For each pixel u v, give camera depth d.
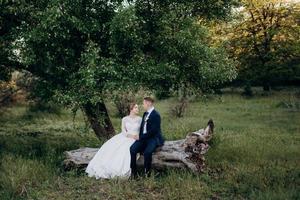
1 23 12.72
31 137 16.88
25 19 12.34
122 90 11.84
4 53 12.83
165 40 12.81
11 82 17.94
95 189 9.61
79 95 11.91
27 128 20.31
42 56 12.36
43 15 11.31
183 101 25.73
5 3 11.62
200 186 9.56
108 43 12.27
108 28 12.07
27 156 12.52
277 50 39.22
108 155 10.81
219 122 22.44
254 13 40.56
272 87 44.56
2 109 23.53
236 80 44.12
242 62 40.09
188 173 10.13
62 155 12.11
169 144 10.98
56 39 11.93
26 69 13.76
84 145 14.37
